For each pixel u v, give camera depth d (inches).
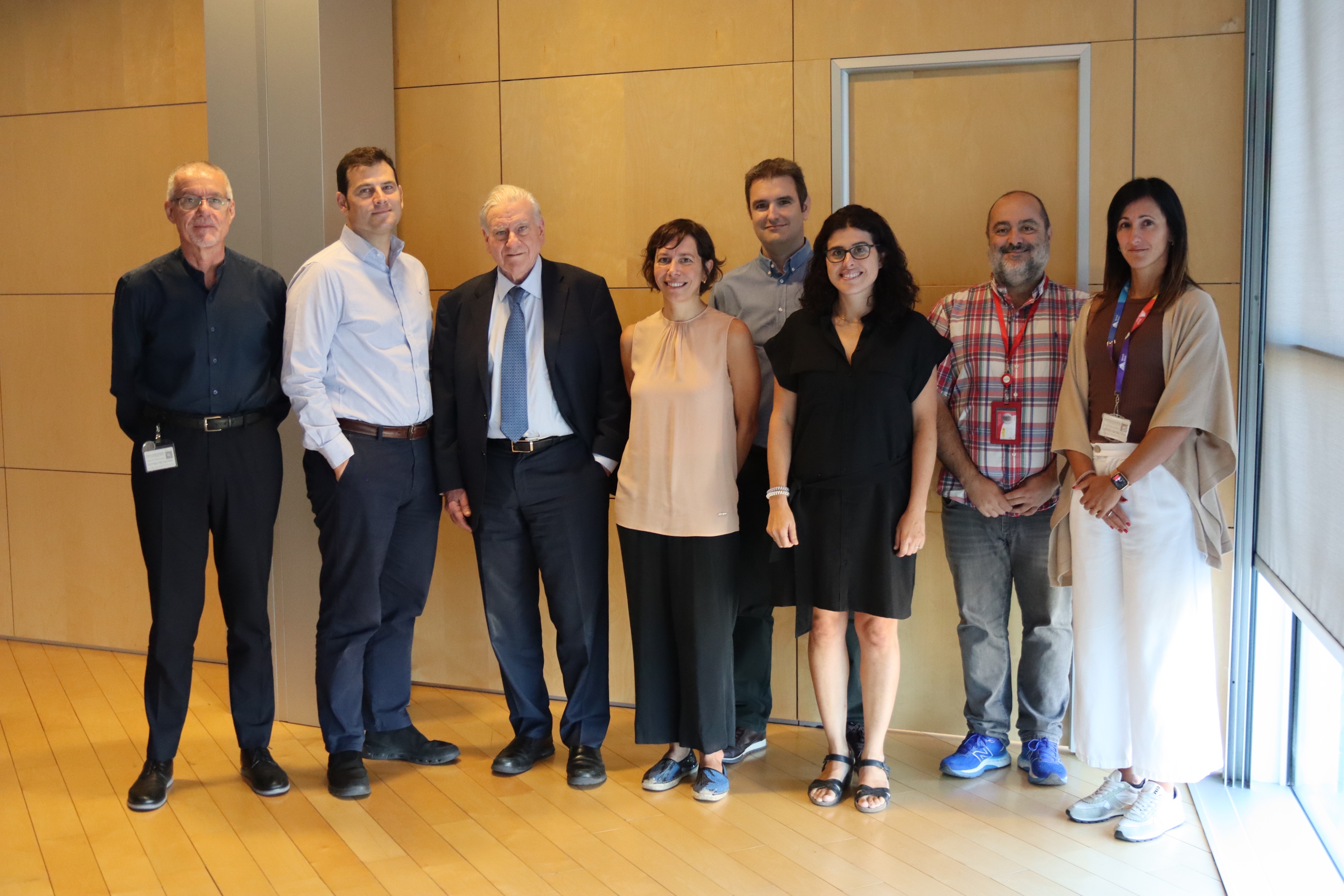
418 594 153.4
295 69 162.6
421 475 148.4
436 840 130.3
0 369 210.7
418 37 179.2
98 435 204.8
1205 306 124.1
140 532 141.5
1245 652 141.7
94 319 202.7
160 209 196.5
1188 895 115.2
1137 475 123.1
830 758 142.8
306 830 133.2
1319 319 111.1
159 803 139.3
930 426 135.6
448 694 184.5
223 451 139.5
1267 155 136.3
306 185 163.3
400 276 146.6
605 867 123.0
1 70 203.8
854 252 130.7
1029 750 148.3
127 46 195.2
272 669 147.9
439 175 180.7
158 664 140.9
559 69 172.9
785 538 135.5
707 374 136.8
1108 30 148.3
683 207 169.0
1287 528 122.6
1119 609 130.0
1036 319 141.6
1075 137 152.3
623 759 155.7
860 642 139.3
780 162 147.3
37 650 209.9
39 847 128.6
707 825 133.6
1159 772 126.8
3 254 207.8
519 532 147.2
